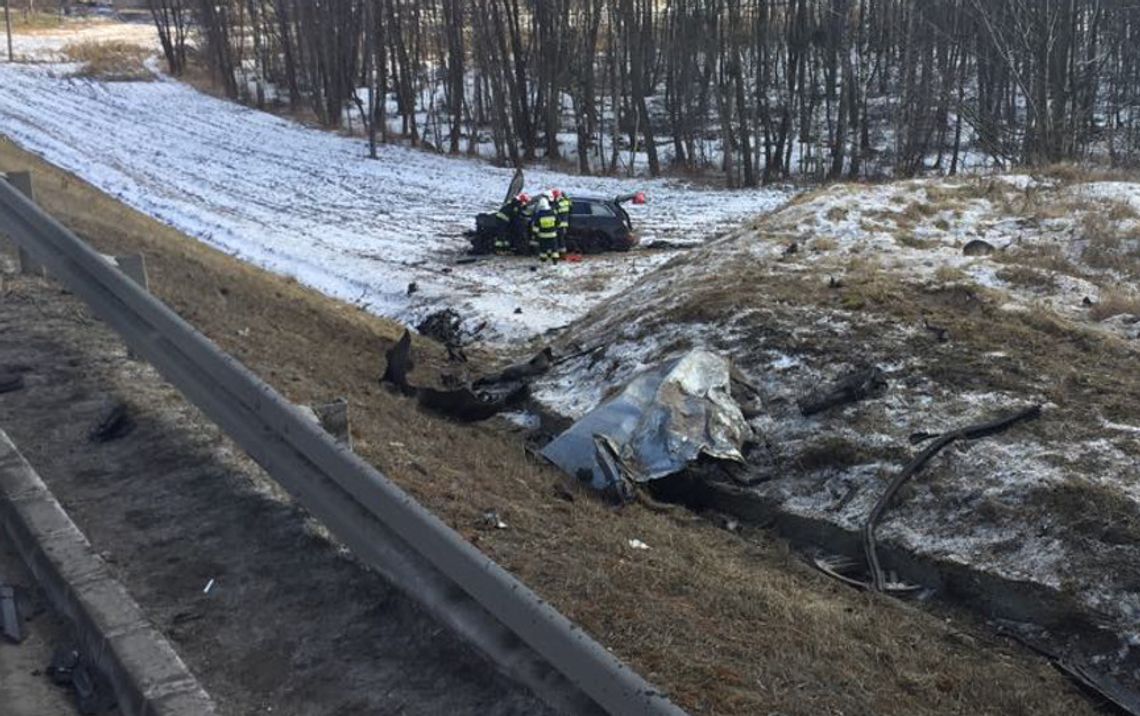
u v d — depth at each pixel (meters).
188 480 6.55
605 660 3.70
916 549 9.15
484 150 50.16
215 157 43.34
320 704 4.57
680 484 10.81
